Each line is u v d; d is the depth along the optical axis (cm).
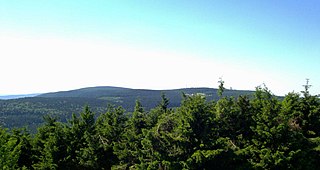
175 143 2344
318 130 2803
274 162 2239
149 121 3297
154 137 2405
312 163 2395
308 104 2855
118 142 3222
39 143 3628
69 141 3500
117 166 2867
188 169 2191
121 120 3538
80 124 3609
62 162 3397
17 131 3712
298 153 2292
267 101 2559
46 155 3322
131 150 2875
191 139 2339
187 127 2334
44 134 3738
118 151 3028
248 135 2633
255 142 2394
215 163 2288
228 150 2334
